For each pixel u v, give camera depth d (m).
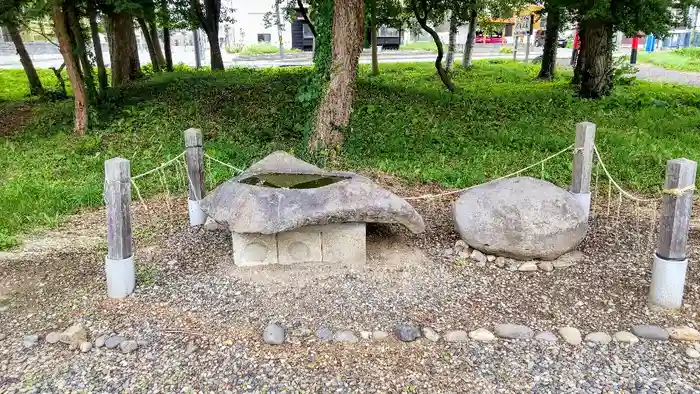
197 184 5.60
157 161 8.18
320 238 4.58
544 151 8.55
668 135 9.65
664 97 13.25
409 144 8.84
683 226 3.86
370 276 4.45
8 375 3.36
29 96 15.27
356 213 4.36
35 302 4.22
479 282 4.42
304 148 8.40
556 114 11.43
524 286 4.37
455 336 3.67
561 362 3.43
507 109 12.01
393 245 5.06
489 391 3.17
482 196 4.93
